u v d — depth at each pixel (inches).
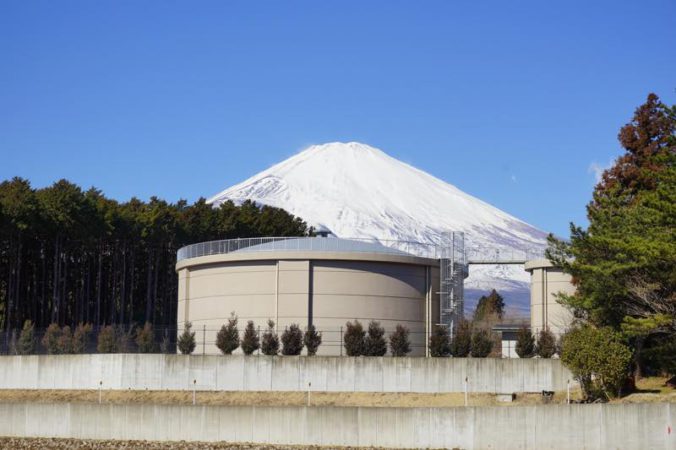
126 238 4810.5
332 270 3157.0
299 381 2748.5
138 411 2176.4
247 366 2783.0
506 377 2652.6
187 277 3398.1
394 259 3198.8
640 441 1881.2
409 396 2664.9
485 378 2662.4
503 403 2539.4
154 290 5044.3
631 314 2336.4
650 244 2103.8
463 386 2664.9
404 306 3223.4
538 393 2613.2
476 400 2591.0
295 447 2026.3
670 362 2352.4
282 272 3157.0
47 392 2874.0
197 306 3336.6
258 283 3189.0
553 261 2504.9
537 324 3398.1
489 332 3304.6
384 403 2628.0
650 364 2472.9
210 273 3302.2
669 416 1881.2
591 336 2317.9
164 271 5206.7
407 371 2699.3
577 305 2417.6
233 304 3221.0
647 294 2274.9
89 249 4756.4
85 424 2213.3
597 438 1894.7
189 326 3083.2
